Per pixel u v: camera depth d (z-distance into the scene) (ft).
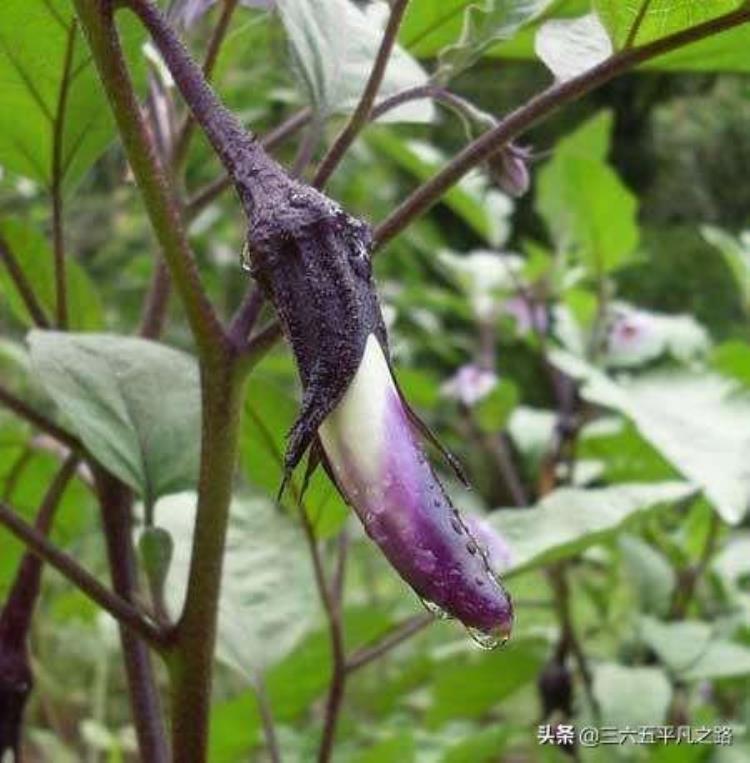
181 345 5.12
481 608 1.08
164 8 1.76
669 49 1.50
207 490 1.44
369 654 2.02
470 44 1.66
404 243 5.26
